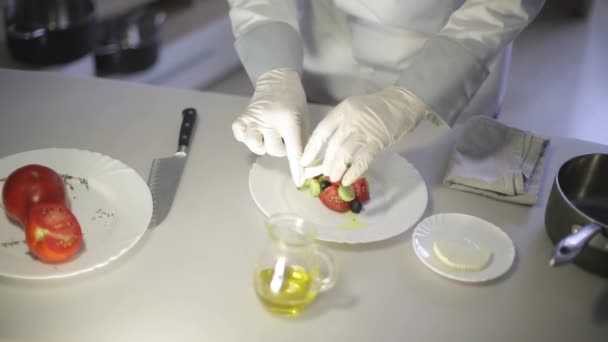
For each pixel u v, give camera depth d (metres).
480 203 1.17
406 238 1.08
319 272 0.97
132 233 1.01
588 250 1.01
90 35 2.31
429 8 1.34
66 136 1.23
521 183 1.17
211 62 3.03
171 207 1.09
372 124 1.14
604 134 2.93
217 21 2.98
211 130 1.29
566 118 3.03
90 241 1.00
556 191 1.05
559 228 1.04
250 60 1.30
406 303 0.97
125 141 1.23
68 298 0.93
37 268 0.94
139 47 2.49
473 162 1.23
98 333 0.89
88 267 0.95
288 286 0.91
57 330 0.88
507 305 0.99
